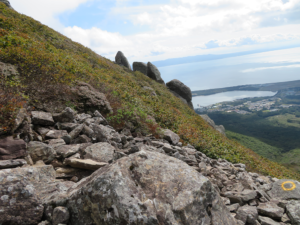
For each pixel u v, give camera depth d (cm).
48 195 205
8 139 280
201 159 500
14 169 210
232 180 400
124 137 416
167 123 758
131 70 1981
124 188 174
